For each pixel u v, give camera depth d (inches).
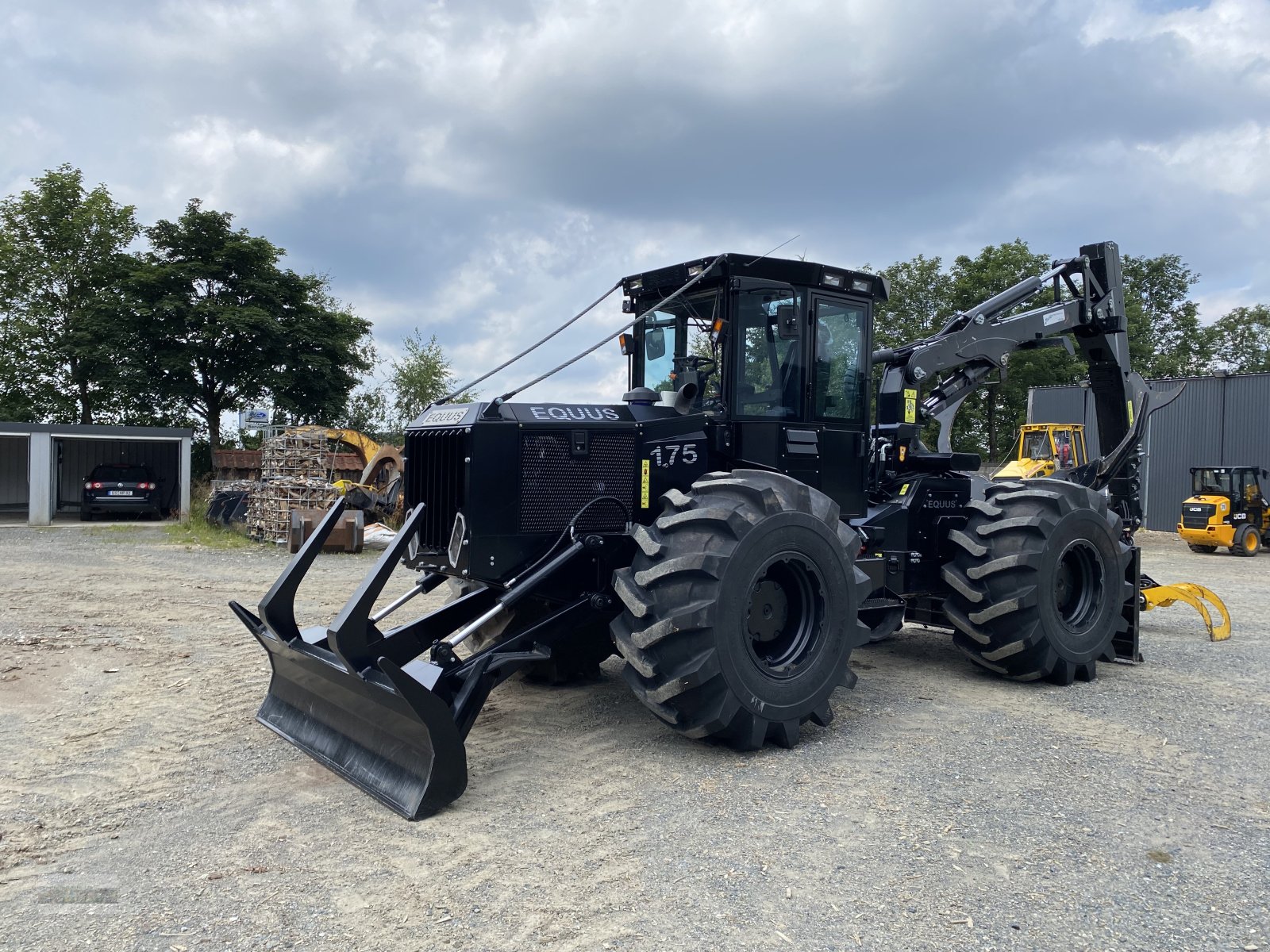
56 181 1333.7
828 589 186.4
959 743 186.5
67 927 110.7
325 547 575.8
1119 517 279.0
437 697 146.8
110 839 137.8
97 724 196.9
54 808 150.3
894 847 134.5
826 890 120.6
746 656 172.4
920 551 251.1
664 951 104.9
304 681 177.2
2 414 1277.1
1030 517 233.5
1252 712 212.5
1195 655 284.0
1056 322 299.9
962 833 139.9
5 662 254.1
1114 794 157.4
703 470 206.7
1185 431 984.3
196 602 372.8
